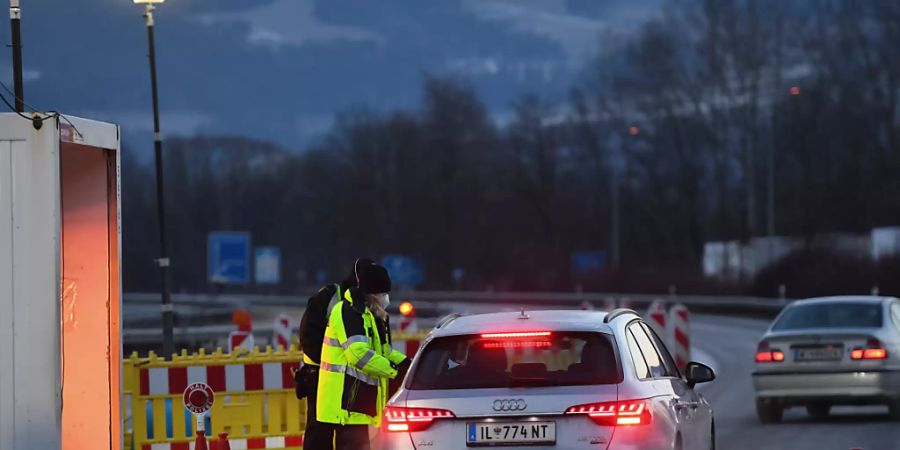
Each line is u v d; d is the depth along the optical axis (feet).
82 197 104.01
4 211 93.86
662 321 222.69
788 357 174.70
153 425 128.36
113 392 103.96
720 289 606.55
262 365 129.08
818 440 151.74
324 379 104.01
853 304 182.80
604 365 84.33
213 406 128.16
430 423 83.82
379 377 104.32
